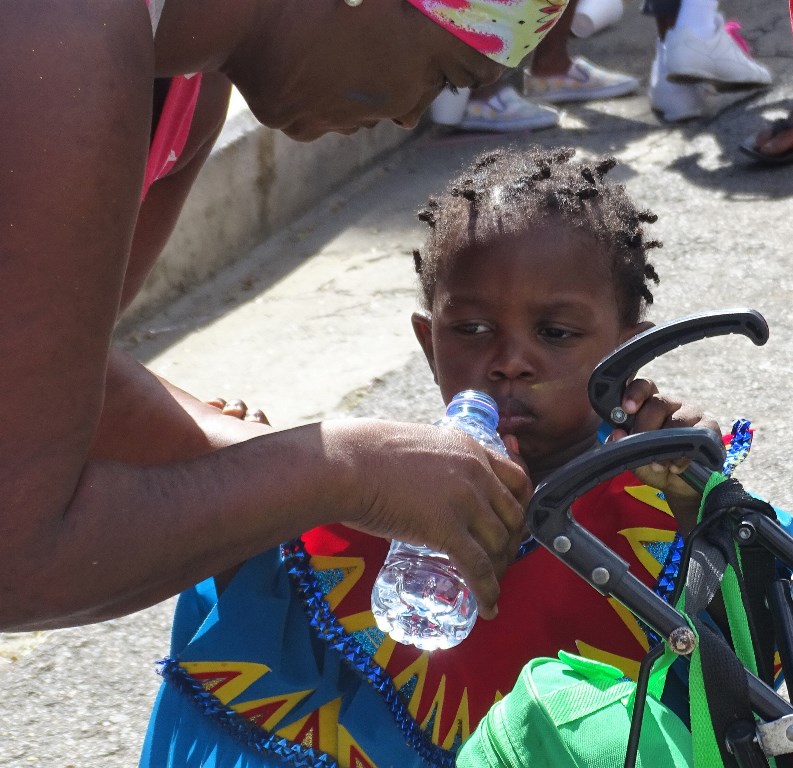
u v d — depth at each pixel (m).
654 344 1.48
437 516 1.50
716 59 5.27
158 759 1.73
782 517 1.77
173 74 1.57
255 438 1.48
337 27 1.56
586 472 1.28
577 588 1.75
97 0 1.28
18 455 1.29
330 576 1.76
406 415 3.67
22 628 1.41
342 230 4.81
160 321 4.29
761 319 1.43
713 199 4.73
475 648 1.73
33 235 1.26
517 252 1.81
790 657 1.30
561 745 1.41
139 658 2.89
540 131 5.50
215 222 4.52
